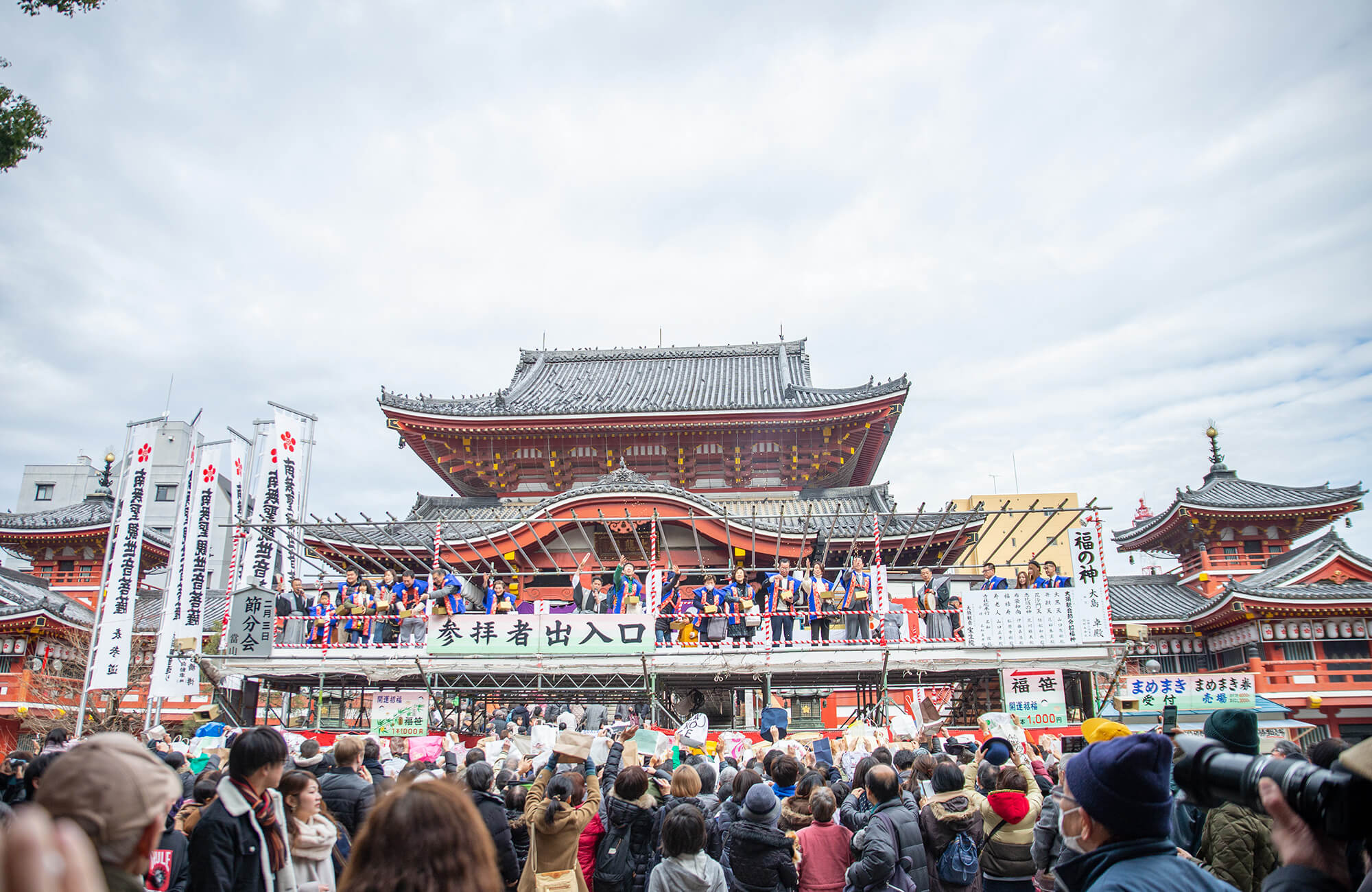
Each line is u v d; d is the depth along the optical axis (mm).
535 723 21906
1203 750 3779
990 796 8375
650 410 33938
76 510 45156
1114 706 24656
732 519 28391
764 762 11562
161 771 3711
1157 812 3809
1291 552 37125
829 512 33062
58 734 11203
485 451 35906
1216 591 37594
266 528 27594
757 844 7918
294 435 29391
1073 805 4496
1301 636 32438
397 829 3490
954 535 28625
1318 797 3125
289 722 29266
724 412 33750
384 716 22906
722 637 23562
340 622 24609
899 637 23094
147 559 43875
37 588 42250
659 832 8820
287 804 6605
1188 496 37406
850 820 9570
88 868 1910
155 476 71312
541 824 7879
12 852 1758
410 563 31578
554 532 29797
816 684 26703
